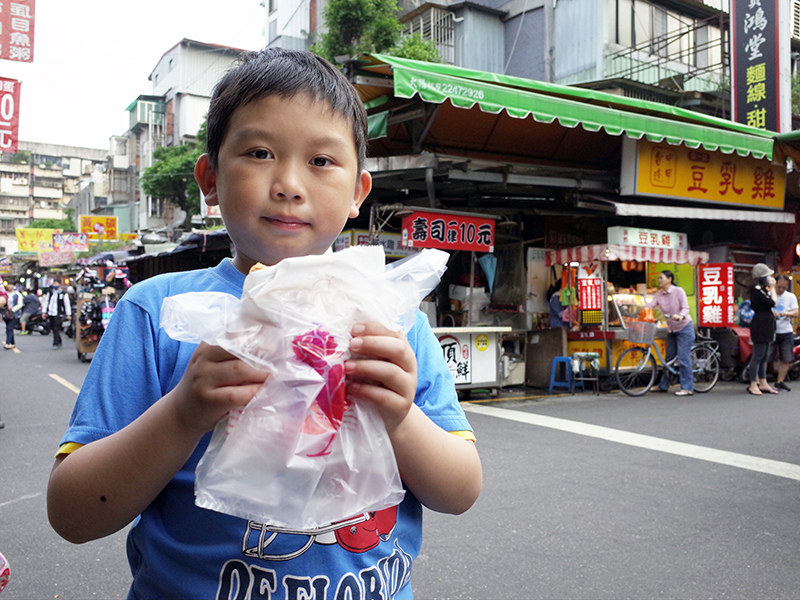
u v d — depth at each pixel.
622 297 8.13
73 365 11.13
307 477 0.61
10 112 6.77
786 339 8.16
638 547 3.01
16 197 69.31
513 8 16.73
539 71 16.09
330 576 0.80
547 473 4.20
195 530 0.80
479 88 6.29
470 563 2.84
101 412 0.82
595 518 3.38
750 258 9.79
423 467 0.81
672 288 7.98
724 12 16.83
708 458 4.59
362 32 14.12
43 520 3.41
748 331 9.07
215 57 34.03
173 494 0.83
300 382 0.62
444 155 6.89
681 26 16.53
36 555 2.96
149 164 36.50
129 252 15.74
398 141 7.79
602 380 8.47
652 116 7.99
